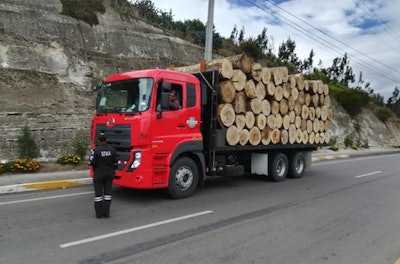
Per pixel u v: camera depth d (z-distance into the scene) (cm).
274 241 537
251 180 1142
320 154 2197
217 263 445
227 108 917
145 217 652
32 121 1232
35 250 474
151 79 749
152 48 1867
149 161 734
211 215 680
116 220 627
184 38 2214
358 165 1720
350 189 1023
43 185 901
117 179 752
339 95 3559
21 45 1343
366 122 3903
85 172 1090
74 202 761
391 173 1431
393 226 636
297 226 622
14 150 1148
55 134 1268
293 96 1168
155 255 465
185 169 821
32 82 1305
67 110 1349
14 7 1406
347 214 720
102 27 1677
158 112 749
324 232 591
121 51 1692
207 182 1078
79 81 1454
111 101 805
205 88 870
